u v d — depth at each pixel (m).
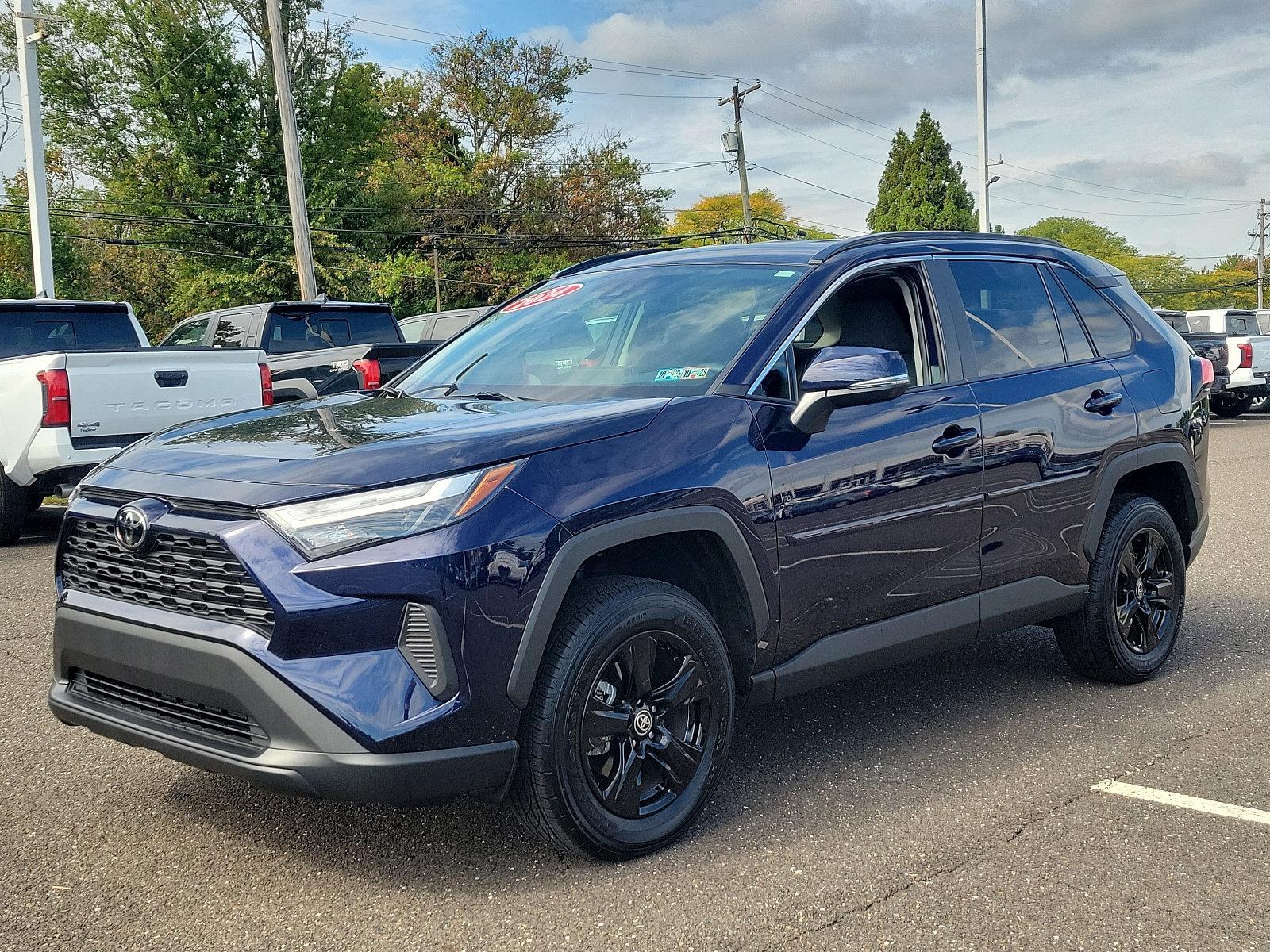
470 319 15.04
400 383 4.20
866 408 3.65
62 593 3.22
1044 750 3.97
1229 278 107.44
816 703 4.55
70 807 3.50
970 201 59.84
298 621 2.64
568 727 2.90
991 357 4.17
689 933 2.69
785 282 3.76
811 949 2.62
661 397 3.38
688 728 3.21
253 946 2.65
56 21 18.86
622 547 3.14
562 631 2.93
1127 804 3.47
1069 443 4.30
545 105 54.94
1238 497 10.42
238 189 40.09
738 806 3.47
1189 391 4.99
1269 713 4.37
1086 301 4.73
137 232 41.06
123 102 40.22
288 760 2.65
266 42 40.59
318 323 12.93
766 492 3.29
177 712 2.94
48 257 19.14
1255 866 3.04
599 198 54.19
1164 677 4.89
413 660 2.72
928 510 3.77
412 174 51.75
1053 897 2.87
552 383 3.70
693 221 77.38
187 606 2.85
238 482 2.84
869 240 4.02
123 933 2.71
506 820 3.37
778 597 3.35
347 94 42.34
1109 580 4.54
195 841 3.23
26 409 8.05
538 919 2.76
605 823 2.99
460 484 2.79
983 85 25.61
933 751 3.96
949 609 3.92
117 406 8.23
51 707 3.26
